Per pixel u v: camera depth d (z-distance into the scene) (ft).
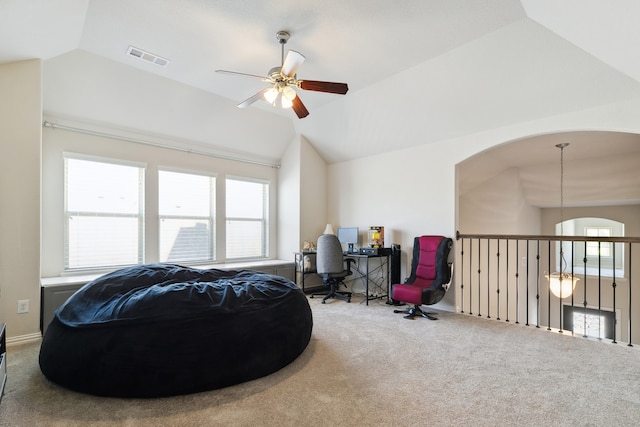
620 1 5.39
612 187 17.11
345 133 16.61
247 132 16.76
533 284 21.76
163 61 11.43
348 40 10.02
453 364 8.30
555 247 22.68
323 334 10.62
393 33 9.64
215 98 14.43
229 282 9.06
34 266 9.66
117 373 6.42
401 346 9.55
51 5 7.76
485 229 20.16
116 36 9.96
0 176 9.18
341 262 15.37
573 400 6.59
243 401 6.48
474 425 5.76
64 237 12.15
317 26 9.31
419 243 14.05
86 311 7.34
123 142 13.52
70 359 6.62
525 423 5.82
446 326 11.55
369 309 14.05
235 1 8.29
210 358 6.82
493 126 12.77
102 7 8.59
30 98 9.61
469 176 18.65
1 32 8.02
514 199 18.99
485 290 19.93
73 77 11.30
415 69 11.78
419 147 15.39
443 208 14.46
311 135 17.92
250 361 7.25
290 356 8.15
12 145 9.35
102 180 13.12
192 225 15.76
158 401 6.44
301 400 6.54
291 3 8.33
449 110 12.89
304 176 18.29
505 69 10.55
